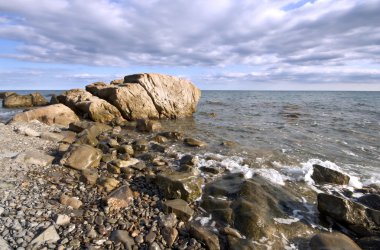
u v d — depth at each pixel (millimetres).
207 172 10734
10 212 6500
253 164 11859
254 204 7719
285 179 10117
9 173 8938
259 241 6352
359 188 9578
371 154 14453
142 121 19859
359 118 29625
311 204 8164
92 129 16250
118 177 9867
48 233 5836
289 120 27484
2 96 51344
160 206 7746
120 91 23641
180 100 27922
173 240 6203
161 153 13383
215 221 7184
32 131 14602
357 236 6727
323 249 5957
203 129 21078
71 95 24797
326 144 16562
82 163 10281
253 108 41844
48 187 8336
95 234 6137
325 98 85312
